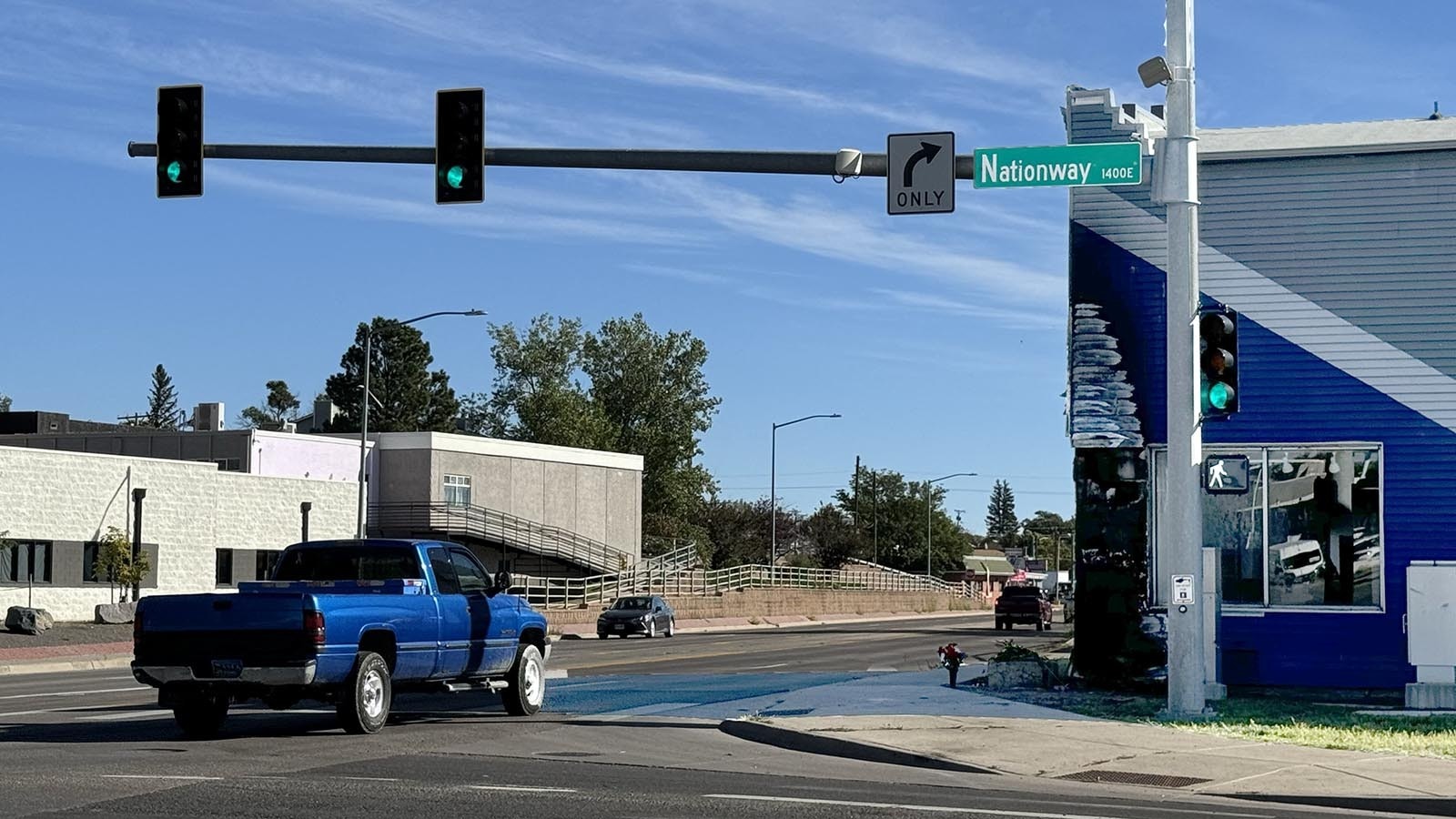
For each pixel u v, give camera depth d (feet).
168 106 65.26
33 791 40.40
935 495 541.75
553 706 72.64
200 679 55.11
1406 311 75.41
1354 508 76.23
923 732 57.57
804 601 277.85
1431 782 46.29
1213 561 76.02
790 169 63.77
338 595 56.34
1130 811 40.34
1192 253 64.85
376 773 45.32
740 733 60.80
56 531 163.02
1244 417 77.30
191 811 37.22
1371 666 75.36
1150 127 80.33
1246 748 53.83
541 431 366.84
